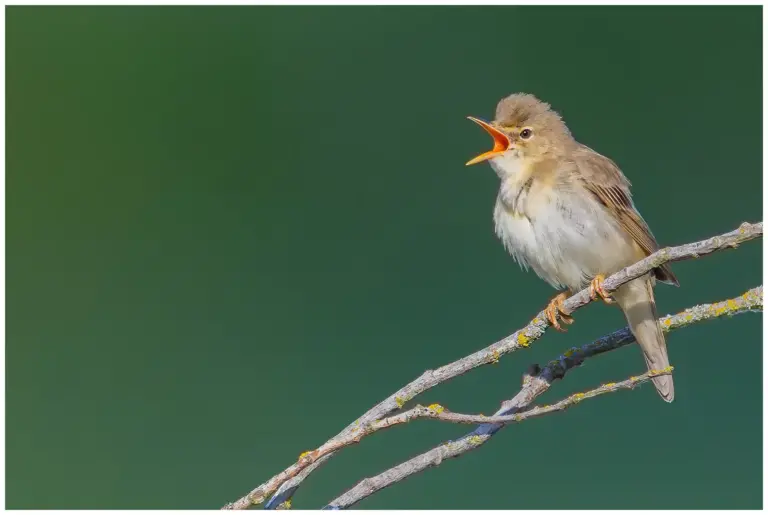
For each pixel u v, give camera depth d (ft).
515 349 21.56
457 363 21.33
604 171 29.12
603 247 28.14
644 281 26.68
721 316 22.86
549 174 29.01
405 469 20.68
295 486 21.21
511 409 22.29
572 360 22.99
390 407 21.02
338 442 19.74
